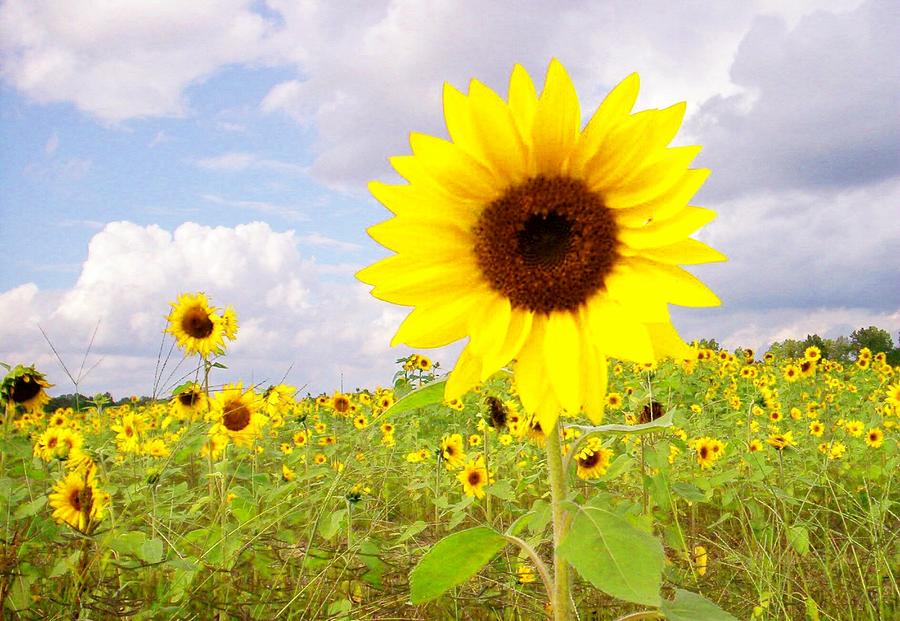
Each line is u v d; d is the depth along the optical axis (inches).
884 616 187.6
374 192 101.7
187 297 290.2
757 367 650.8
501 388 372.8
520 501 306.3
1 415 243.6
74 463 206.5
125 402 492.4
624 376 493.7
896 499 307.1
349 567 189.6
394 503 288.5
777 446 282.8
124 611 159.0
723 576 210.2
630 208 99.5
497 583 183.3
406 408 105.5
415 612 181.3
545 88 97.0
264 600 174.2
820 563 211.6
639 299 95.4
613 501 249.3
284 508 245.6
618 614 177.9
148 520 210.7
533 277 100.3
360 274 102.0
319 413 510.9
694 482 261.6
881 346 1456.7
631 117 97.3
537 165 100.9
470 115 97.7
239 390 271.4
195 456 325.4
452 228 102.5
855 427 390.9
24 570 164.2
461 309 100.9
